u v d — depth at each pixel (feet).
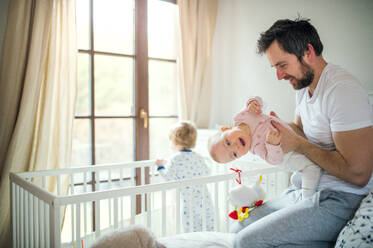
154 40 7.96
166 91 8.21
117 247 2.71
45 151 5.63
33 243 3.72
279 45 3.06
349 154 2.79
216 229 4.23
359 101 2.81
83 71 6.89
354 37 5.38
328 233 3.03
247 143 3.47
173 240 3.50
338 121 2.86
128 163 5.72
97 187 5.40
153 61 7.95
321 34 5.94
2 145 5.35
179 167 5.32
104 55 7.16
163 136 8.16
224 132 3.66
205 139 7.23
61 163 5.90
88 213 7.06
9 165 5.25
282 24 3.08
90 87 6.97
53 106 5.87
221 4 8.34
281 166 3.40
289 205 3.60
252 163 5.98
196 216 5.37
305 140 3.23
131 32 7.56
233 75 7.98
